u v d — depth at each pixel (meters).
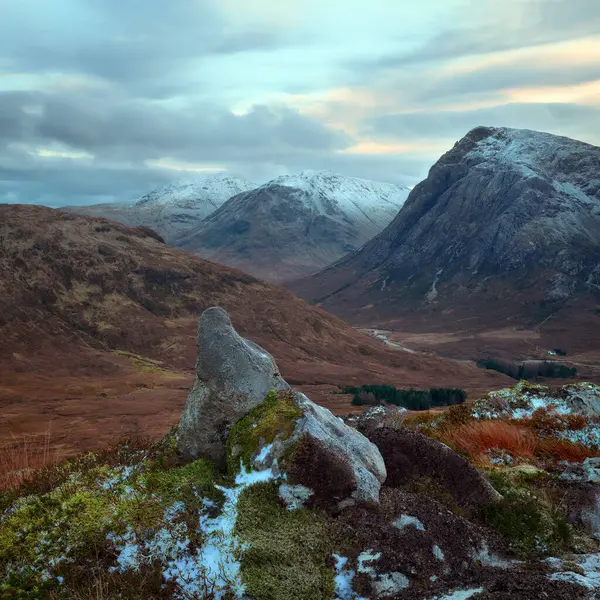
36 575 5.79
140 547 6.00
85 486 7.29
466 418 13.34
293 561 5.79
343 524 6.27
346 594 5.58
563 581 5.63
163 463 7.65
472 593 5.51
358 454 7.25
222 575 5.62
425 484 7.44
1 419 51.50
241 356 7.85
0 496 7.68
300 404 7.49
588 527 7.51
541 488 8.52
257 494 6.58
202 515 6.45
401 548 6.01
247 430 7.30
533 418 12.94
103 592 5.44
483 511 7.18
